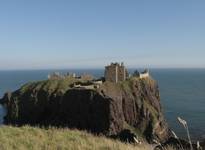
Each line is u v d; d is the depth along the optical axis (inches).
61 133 987.9
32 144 824.3
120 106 5088.6
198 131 4756.4
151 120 5295.3
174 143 853.8
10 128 1021.8
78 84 5866.1
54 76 6496.1
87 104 4948.3
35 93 5836.6
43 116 5575.8
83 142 873.5
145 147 872.9
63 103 5270.7
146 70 6402.6
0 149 762.2
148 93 5885.8
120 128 4854.8
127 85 5718.5
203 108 7160.4
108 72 5910.4
